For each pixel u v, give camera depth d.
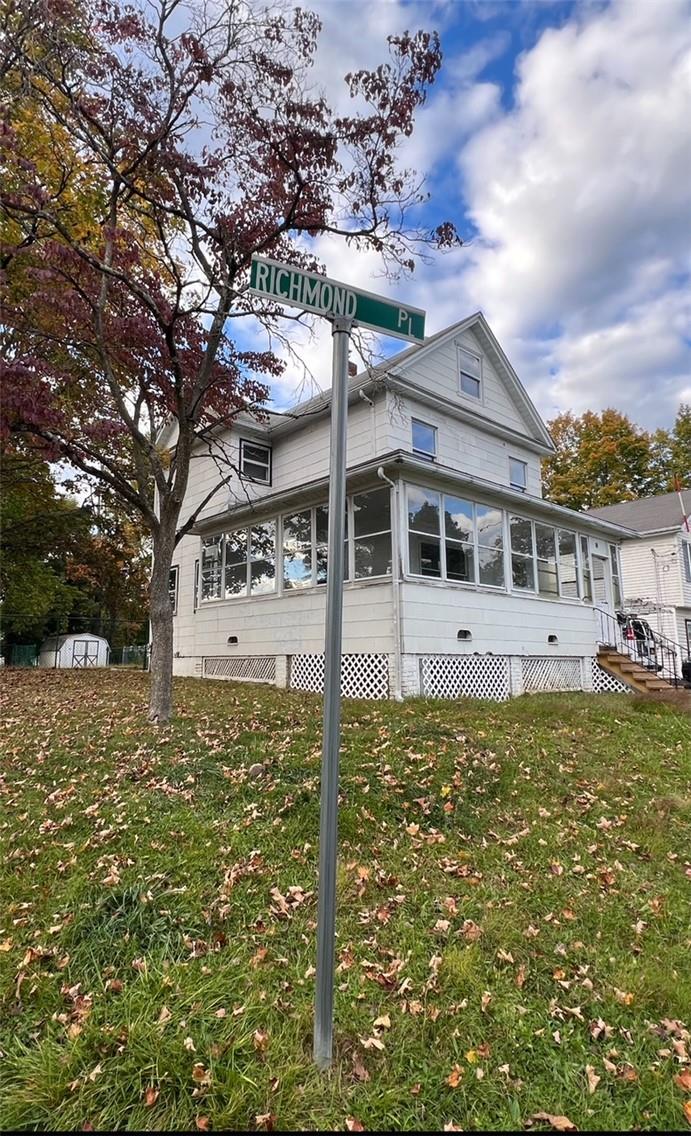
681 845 4.16
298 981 2.50
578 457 35.44
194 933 2.79
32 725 7.06
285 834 3.86
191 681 13.00
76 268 7.30
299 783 4.68
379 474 9.40
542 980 2.60
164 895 3.07
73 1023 2.21
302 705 8.50
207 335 7.89
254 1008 2.30
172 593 16.97
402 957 2.71
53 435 6.98
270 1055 2.06
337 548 2.07
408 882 3.40
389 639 9.57
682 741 7.23
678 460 34.22
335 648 2.00
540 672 12.56
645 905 3.30
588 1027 2.31
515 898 3.29
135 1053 2.04
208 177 7.10
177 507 7.48
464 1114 1.89
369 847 3.84
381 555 10.07
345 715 7.62
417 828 4.12
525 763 5.71
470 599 10.78
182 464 7.54
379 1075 2.01
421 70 6.68
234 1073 1.97
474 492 11.06
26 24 6.43
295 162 6.89
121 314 7.68
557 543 13.66
